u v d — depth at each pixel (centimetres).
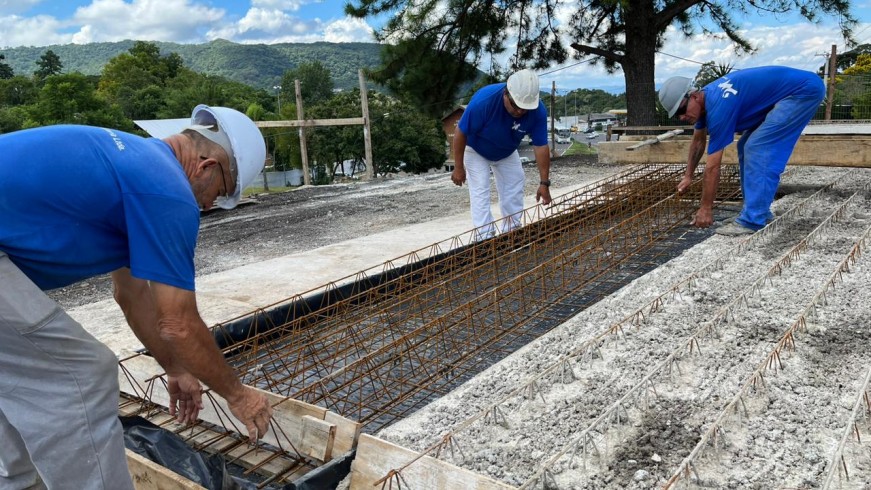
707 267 409
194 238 166
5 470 174
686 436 222
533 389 260
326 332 372
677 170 774
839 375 257
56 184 153
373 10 1320
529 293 416
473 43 1370
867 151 573
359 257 527
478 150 522
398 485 192
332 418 228
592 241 477
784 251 442
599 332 324
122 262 175
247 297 428
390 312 398
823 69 1427
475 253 476
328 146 3362
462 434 236
